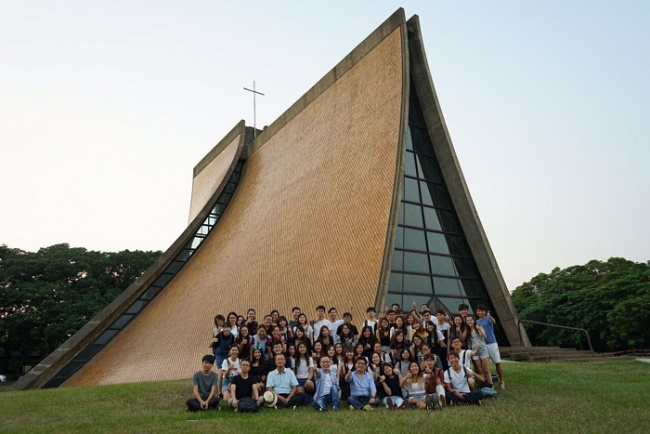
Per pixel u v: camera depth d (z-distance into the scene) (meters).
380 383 10.37
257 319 20.45
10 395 12.53
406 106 19.91
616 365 15.23
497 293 20.88
